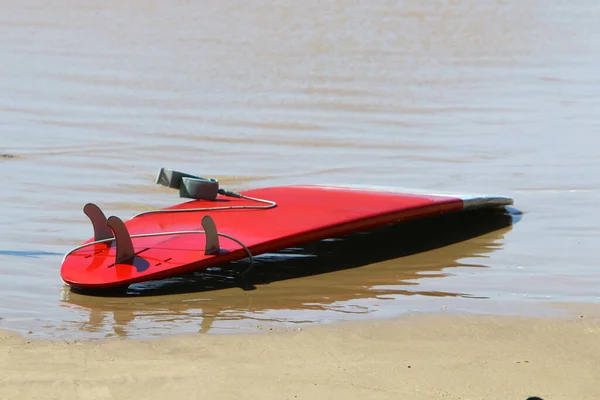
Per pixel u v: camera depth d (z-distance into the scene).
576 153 17.73
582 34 31.94
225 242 10.77
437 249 11.99
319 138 19.06
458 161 17.20
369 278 10.78
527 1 37.34
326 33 31.27
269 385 7.59
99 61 27.06
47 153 17.36
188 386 7.55
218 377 7.74
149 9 35.56
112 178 15.66
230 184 15.49
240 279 10.70
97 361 8.09
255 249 10.61
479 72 26.33
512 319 9.30
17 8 35.41
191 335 8.80
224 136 19.12
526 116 21.16
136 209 13.80
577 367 8.04
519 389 7.56
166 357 8.20
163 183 12.32
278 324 9.15
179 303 9.84
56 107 21.55
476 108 22.05
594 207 14.10
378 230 12.88
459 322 9.20
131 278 9.98
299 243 10.95
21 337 8.70
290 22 33.03
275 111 21.52
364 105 22.28
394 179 15.88
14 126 19.58
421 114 21.44
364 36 30.92
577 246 12.19
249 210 11.92
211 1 37.00
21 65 26.30
